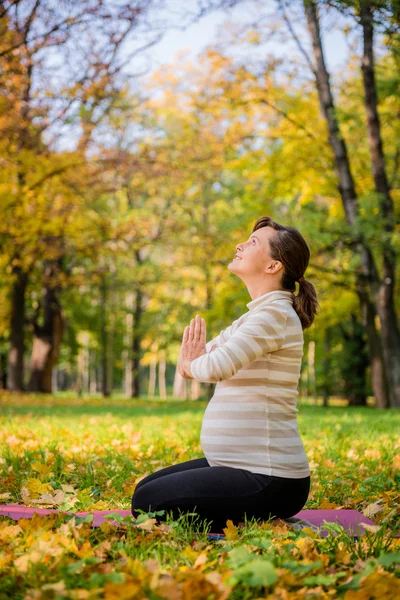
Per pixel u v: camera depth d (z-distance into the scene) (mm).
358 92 13992
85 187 14984
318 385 24188
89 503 3279
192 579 1818
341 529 2594
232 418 2627
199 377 2621
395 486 4113
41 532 2422
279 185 14648
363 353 24266
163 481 2662
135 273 23359
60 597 1755
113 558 2260
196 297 24938
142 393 55875
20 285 20609
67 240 18359
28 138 12125
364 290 16906
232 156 15992
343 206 14117
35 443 5891
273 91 14086
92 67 9945
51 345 22641
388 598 1804
